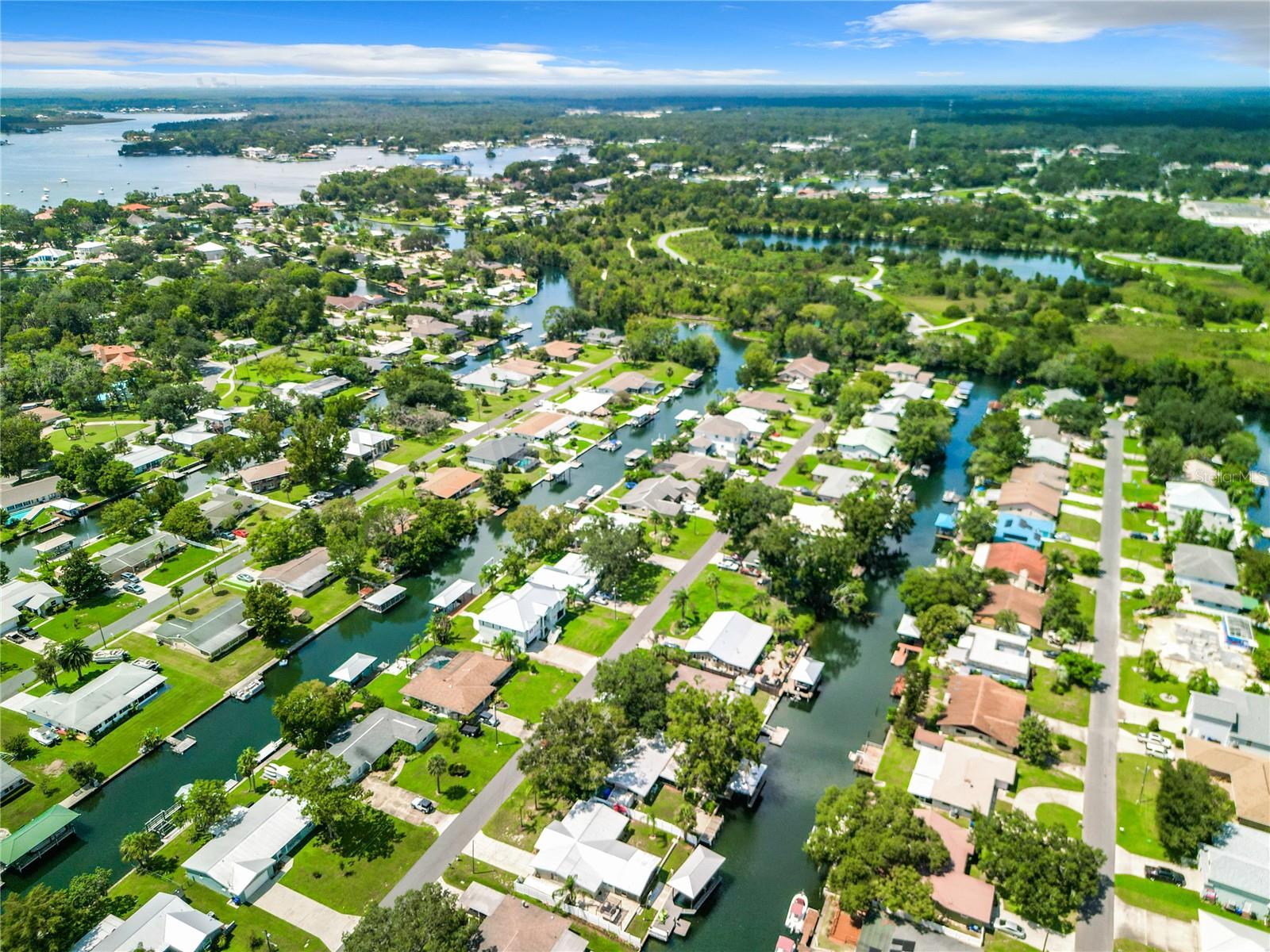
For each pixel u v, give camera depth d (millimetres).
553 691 151875
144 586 185500
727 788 129000
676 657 158625
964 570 176625
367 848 119438
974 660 156125
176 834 122375
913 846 110438
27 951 99562
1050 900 104688
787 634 167125
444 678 149375
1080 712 146375
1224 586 178625
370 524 193250
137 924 104125
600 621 172500
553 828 118812
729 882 116312
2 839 119875
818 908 112688
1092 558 188000
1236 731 136625
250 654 163250
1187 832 115375
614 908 110500
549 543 195250
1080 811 125438
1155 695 149750
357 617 178000
